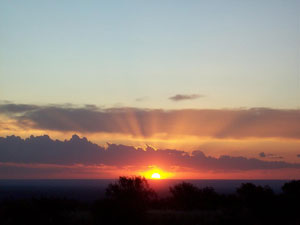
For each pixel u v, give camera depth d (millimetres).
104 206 28891
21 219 28766
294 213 31375
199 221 29797
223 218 30141
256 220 31203
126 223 28844
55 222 28609
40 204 30578
